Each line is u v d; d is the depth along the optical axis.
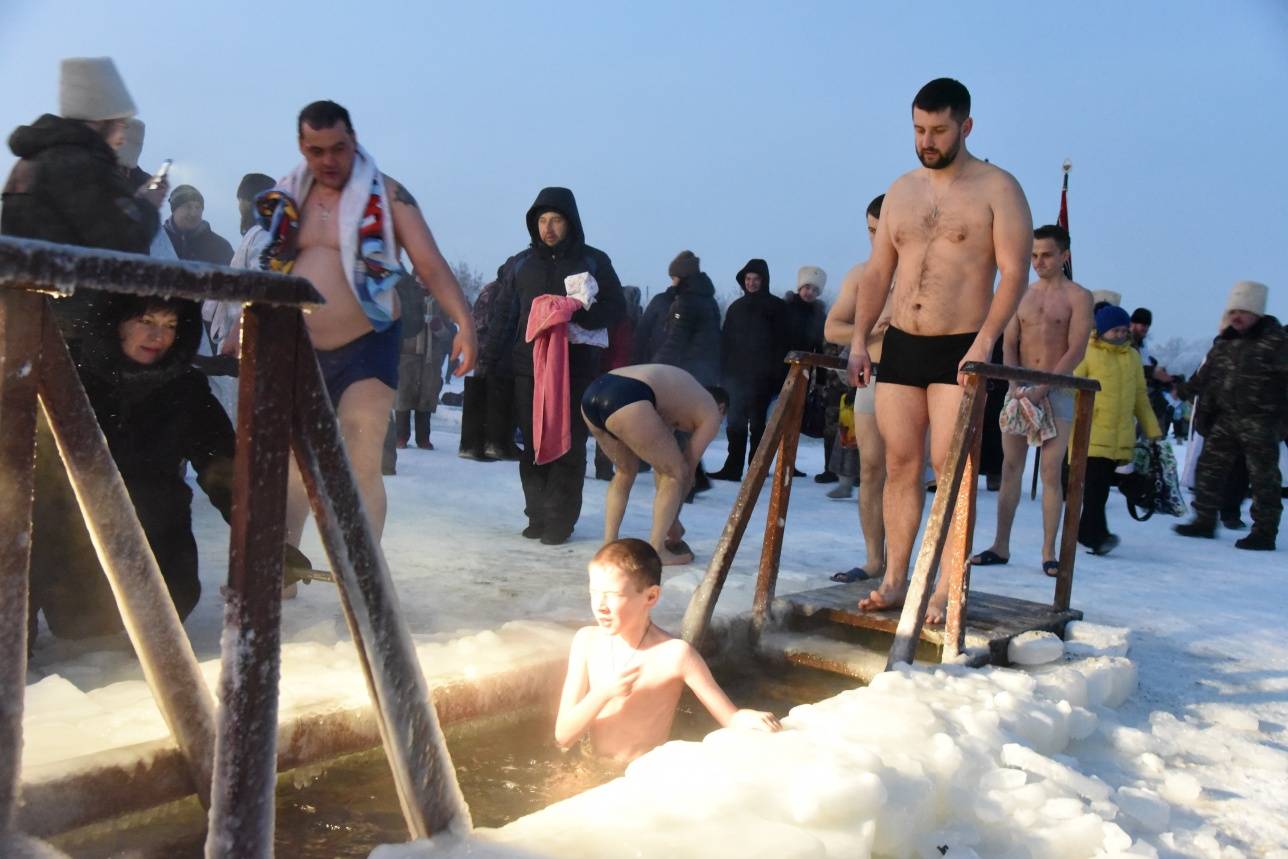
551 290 6.54
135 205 3.46
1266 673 4.44
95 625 3.39
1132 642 4.77
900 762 2.60
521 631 3.76
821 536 7.32
